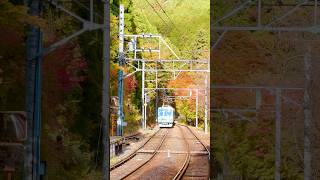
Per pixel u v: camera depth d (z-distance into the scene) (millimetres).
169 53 94500
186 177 30094
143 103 75000
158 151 47969
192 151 48031
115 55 50469
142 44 80438
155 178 29484
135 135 65312
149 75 92875
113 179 28203
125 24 71812
